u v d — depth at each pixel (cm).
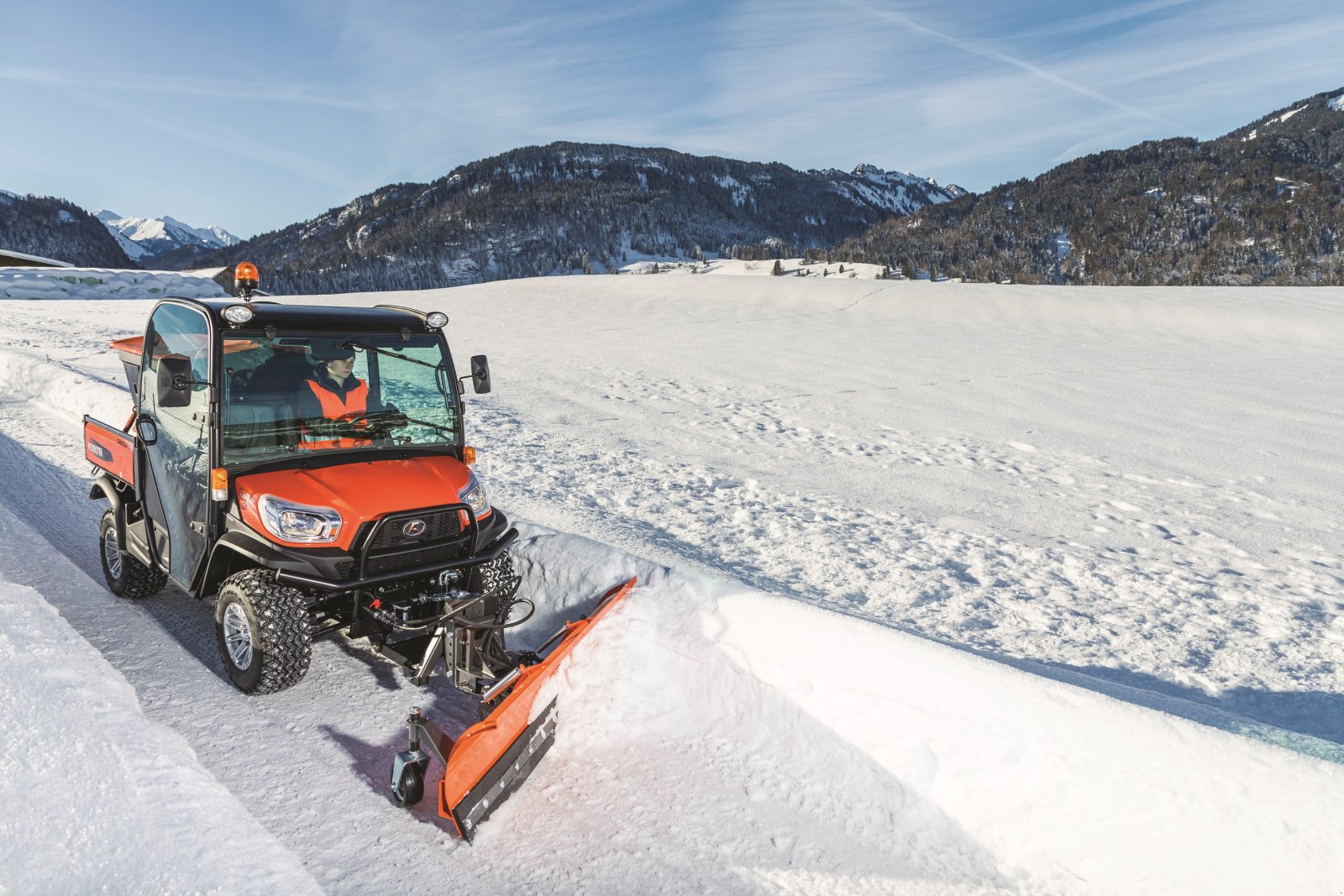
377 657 493
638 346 2161
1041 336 2355
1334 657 501
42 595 514
